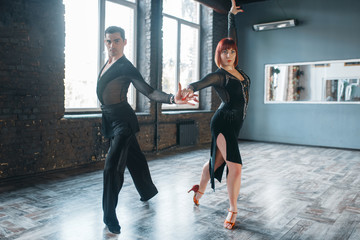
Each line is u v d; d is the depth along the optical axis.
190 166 5.05
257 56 8.50
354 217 2.86
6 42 3.92
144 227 2.56
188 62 7.72
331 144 7.53
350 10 7.21
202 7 8.02
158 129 6.36
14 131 4.04
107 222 2.46
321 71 7.62
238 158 2.54
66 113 5.00
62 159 4.61
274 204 3.21
